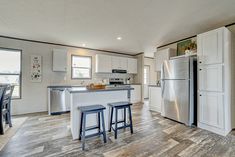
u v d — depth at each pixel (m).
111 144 2.21
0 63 3.86
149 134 2.60
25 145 2.15
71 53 4.86
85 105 2.52
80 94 2.47
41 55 4.30
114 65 5.65
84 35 3.70
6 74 3.92
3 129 2.65
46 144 2.20
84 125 2.10
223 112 2.52
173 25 3.02
